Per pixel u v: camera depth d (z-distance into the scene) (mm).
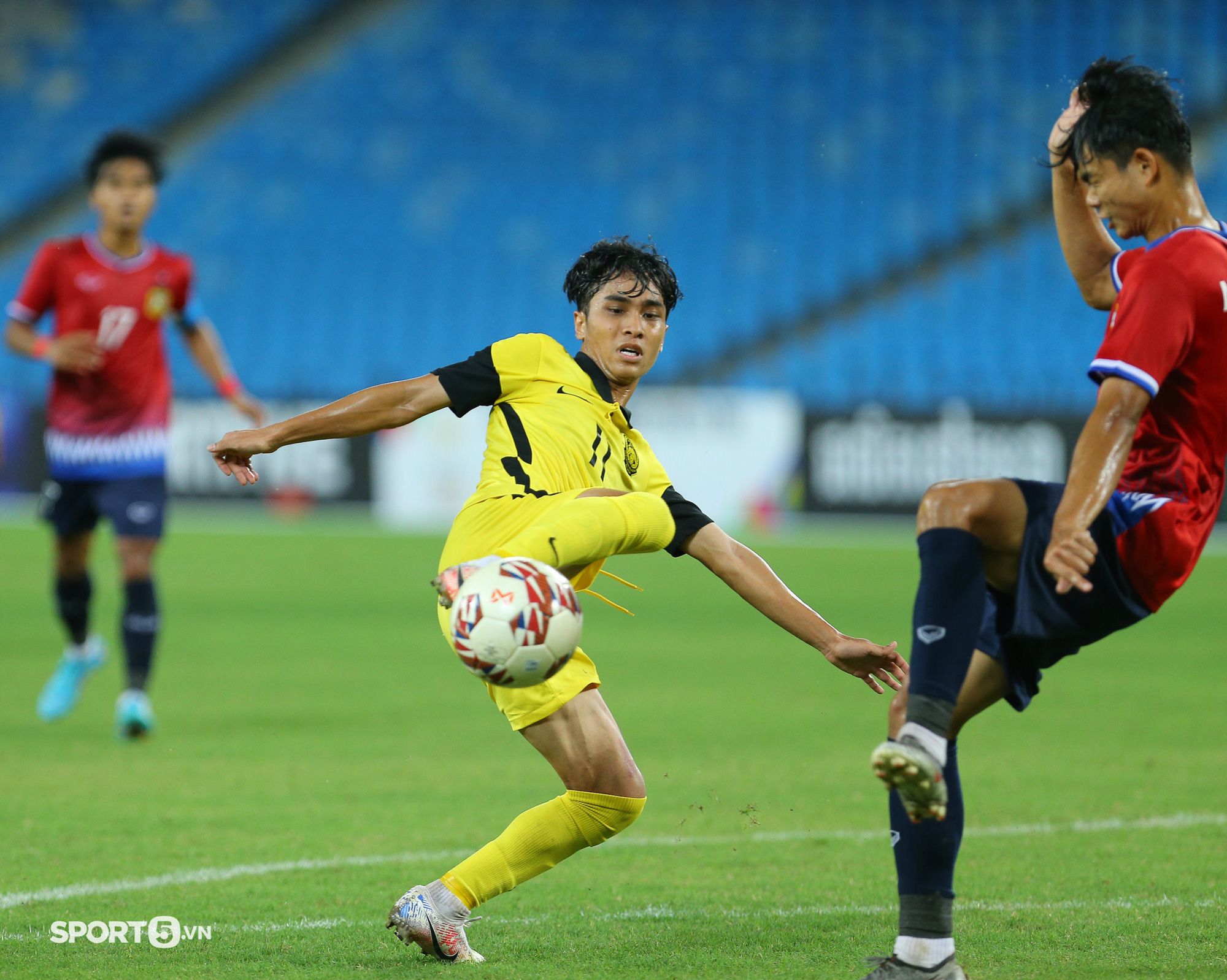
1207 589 52625
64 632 40156
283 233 90500
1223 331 11375
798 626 13023
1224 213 88188
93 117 95125
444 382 13516
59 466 27266
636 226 90625
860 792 21781
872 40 98812
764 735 26797
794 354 84625
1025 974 12406
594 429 13695
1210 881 16156
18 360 78250
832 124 95375
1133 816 19906
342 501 69062
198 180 93062
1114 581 11531
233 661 35531
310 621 42562
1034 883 16047
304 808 20281
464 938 13031
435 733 26641
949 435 67750
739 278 87062
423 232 90625
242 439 12672
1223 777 22859
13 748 25031
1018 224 89500
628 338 13812
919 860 11727
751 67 98188
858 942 13695
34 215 90438
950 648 11023
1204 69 94875
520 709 13133
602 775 13125
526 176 93438
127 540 26625
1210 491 11805
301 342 85188
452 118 96062
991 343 84000
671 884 16344
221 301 86562
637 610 47312
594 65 98500
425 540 62344
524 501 13109
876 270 87562
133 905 14992
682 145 94625
